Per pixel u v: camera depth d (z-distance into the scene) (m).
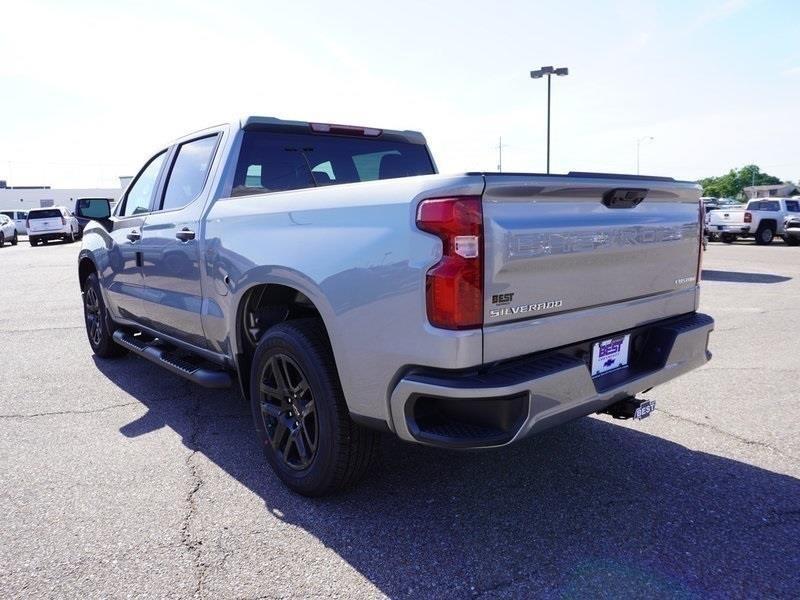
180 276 4.09
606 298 2.89
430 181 2.40
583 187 2.64
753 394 4.77
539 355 2.63
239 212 3.45
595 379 2.94
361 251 2.62
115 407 4.68
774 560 2.58
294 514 3.01
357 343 2.67
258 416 3.42
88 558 2.64
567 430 4.06
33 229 30.67
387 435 3.98
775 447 3.75
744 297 9.68
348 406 2.78
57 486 3.33
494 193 2.36
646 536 2.77
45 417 4.46
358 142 4.47
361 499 3.16
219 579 2.49
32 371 5.75
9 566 2.59
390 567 2.56
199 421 4.36
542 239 2.52
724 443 3.82
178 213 4.17
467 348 2.34
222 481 3.39
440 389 2.35
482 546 2.71
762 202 23.19
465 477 3.39
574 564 2.56
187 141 4.48
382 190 2.59
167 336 4.61
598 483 3.29
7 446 3.91
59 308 9.69
